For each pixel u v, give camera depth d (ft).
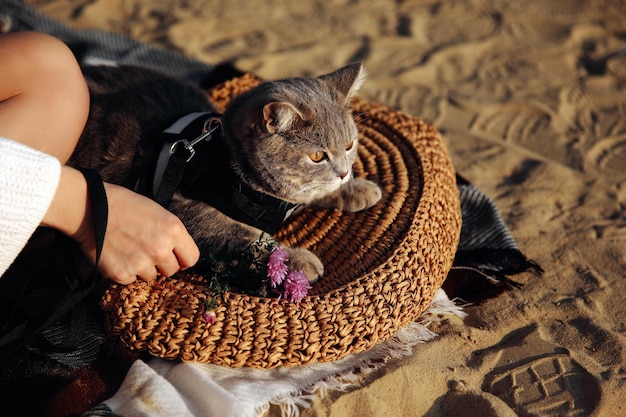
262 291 6.35
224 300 6.01
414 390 6.26
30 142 5.76
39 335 5.92
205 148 6.70
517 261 7.91
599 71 12.96
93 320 6.37
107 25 13.56
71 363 6.08
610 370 6.61
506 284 7.78
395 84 12.41
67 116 6.06
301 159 6.50
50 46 6.07
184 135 6.74
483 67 13.02
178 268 5.95
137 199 5.53
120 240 5.46
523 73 12.82
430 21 14.61
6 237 4.46
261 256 6.52
